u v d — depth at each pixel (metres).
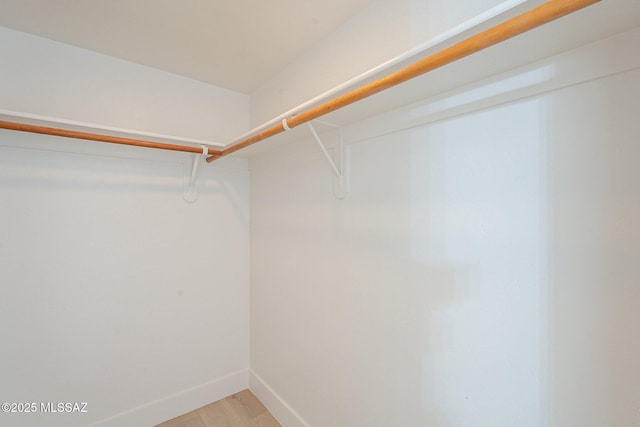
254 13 1.27
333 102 0.95
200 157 1.83
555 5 0.51
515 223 0.82
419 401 1.06
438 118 0.99
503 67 0.80
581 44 0.70
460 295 0.94
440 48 0.73
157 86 1.76
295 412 1.66
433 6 0.99
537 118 0.78
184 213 1.87
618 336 0.67
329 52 1.42
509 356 0.84
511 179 0.83
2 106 1.34
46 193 1.45
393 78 0.77
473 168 0.91
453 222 0.96
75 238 1.53
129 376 1.68
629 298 0.65
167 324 1.81
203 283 1.95
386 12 1.15
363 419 1.27
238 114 2.08
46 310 1.45
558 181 0.75
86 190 1.55
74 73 1.51
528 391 0.80
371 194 1.24
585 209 0.71
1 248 1.35
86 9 1.23
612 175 0.67
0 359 1.35
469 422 0.93
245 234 2.13
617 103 0.66
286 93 1.73
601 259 0.69
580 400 0.72
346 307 1.35
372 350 1.23
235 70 1.78
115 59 1.63
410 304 1.09
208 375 1.97
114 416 1.63
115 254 1.64
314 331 1.54
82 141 1.53
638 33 0.63
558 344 0.75
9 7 1.21
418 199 1.06
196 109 1.90
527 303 0.80
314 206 1.54
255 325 2.08
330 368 1.44
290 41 1.49
